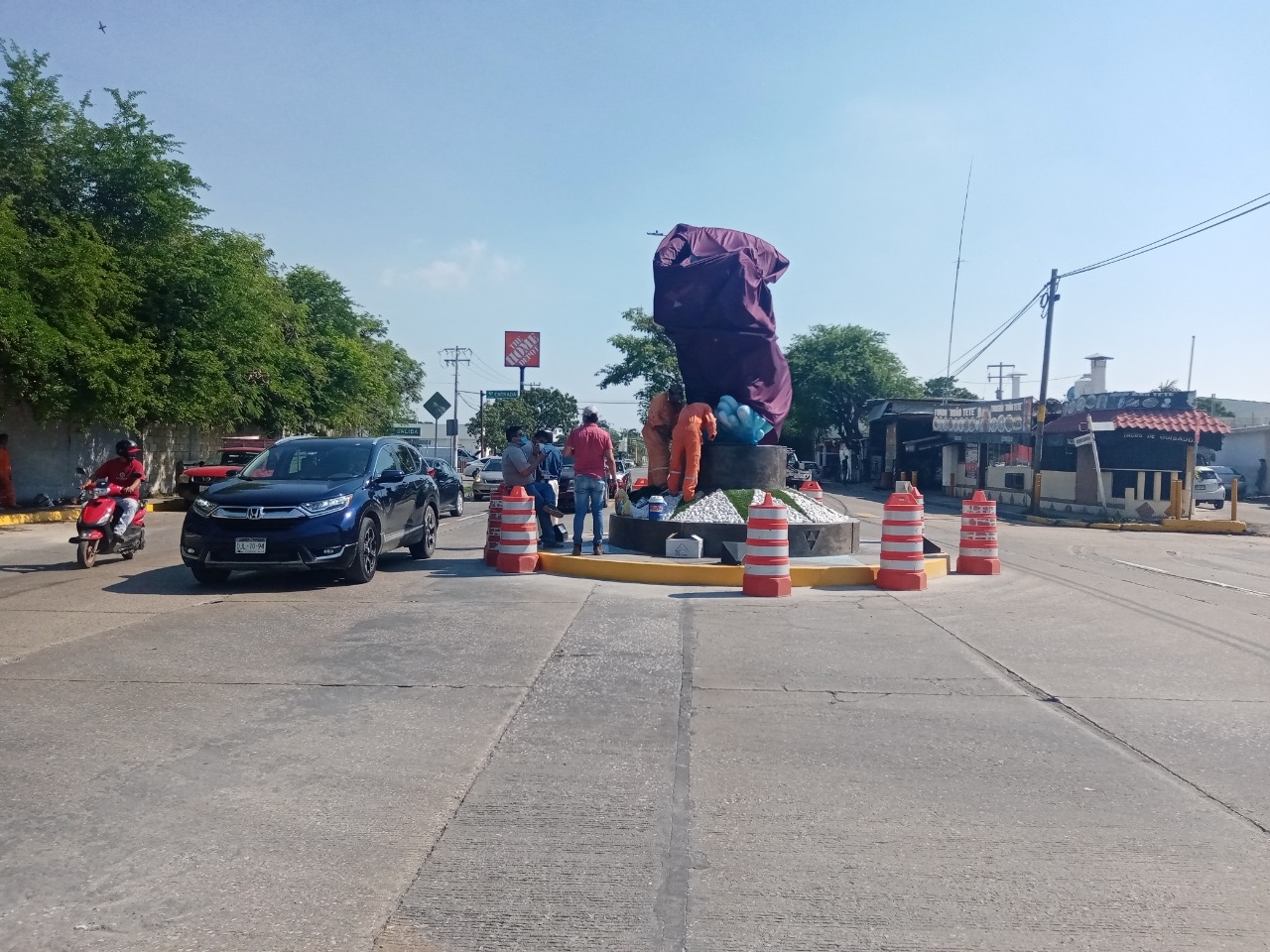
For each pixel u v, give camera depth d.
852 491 46.09
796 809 4.47
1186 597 11.32
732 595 10.34
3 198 19.69
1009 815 4.44
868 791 4.71
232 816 4.30
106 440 25.28
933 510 32.53
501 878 3.76
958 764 5.12
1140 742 5.54
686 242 14.68
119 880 3.70
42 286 19.30
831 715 5.95
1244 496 41.84
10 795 4.50
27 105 20.97
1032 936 3.38
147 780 4.70
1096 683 6.86
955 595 10.77
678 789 4.68
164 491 28.27
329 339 34.69
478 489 30.69
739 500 13.26
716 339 14.04
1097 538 21.12
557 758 5.10
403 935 3.33
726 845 4.08
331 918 3.44
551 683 6.55
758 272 14.45
